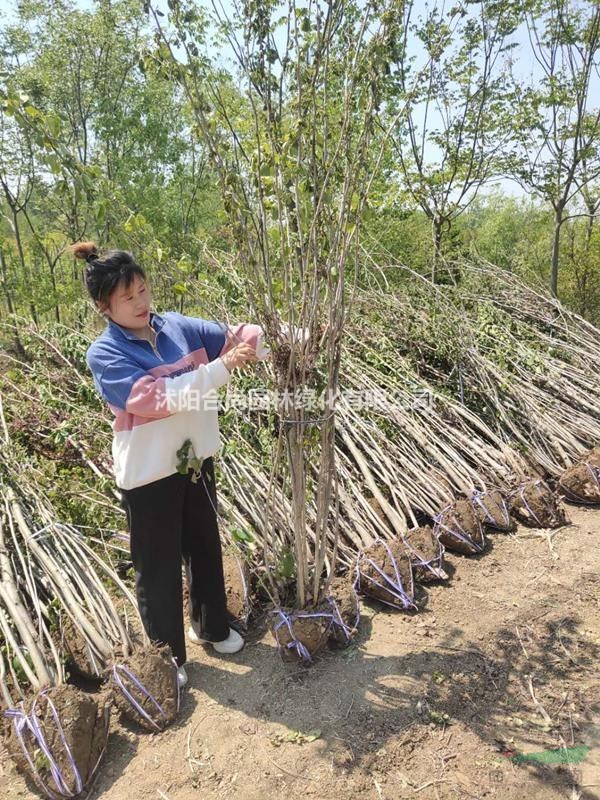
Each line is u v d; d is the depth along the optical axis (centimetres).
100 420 439
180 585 246
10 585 272
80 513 366
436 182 720
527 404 474
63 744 204
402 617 295
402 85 436
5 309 939
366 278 618
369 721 233
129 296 212
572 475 402
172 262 246
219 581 263
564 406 493
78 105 909
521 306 637
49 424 462
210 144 212
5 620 257
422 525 371
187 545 257
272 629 260
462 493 386
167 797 206
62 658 251
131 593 304
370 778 210
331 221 221
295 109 213
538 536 365
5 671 246
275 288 229
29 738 207
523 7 669
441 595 311
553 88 728
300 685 252
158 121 924
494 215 1683
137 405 211
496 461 420
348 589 284
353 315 556
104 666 251
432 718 233
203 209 1002
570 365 548
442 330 525
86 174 217
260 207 218
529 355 521
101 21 884
